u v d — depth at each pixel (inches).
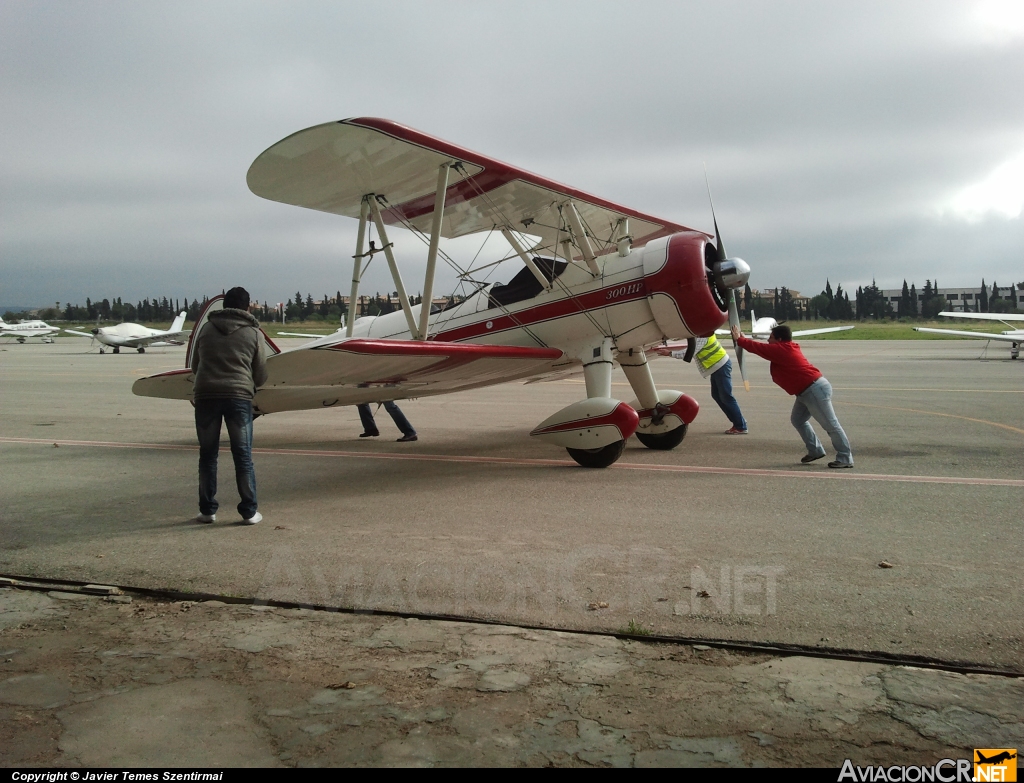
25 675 95.3
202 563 142.4
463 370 252.8
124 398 541.6
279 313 3511.3
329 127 199.9
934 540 146.6
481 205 271.7
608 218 296.5
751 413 395.2
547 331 276.2
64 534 166.7
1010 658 94.0
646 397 281.3
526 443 311.0
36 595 127.0
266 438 339.9
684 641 101.0
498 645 102.0
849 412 383.6
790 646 98.7
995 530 153.3
